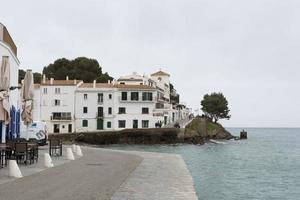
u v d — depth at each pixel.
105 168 22.72
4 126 31.47
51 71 133.25
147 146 87.06
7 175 18.23
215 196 25.34
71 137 88.31
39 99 97.62
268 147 94.31
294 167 47.16
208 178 34.38
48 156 22.88
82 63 129.50
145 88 99.56
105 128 98.31
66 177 18.27
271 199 25.14
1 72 20.58
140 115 98.88
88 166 23.66
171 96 148.25
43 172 19.98
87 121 98.25
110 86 99.69
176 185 16.88
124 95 98.69
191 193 14.97
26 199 12.51
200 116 132.12
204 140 104.44
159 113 100.00
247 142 118.75
